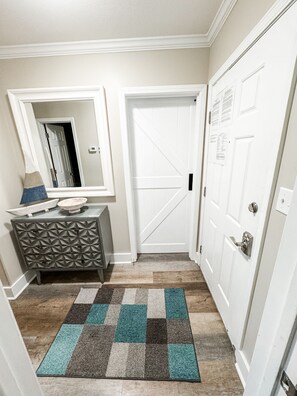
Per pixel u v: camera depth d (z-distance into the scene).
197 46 1.65
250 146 1.03
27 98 1.77
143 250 2.48
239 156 1.16
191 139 2.04
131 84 1.75
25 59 1.69
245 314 1.09
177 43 1.63
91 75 1.73
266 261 0.91
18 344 0.45
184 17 1.37
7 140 1.83
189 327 1.47
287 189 0.75
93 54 1.68
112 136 1.91
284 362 0.43
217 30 1.44
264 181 0.91
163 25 1.45
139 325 1.50
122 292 1.85
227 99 1.30
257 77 0.95
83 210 1.97
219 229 1.51
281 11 0.75
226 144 1.34
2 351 0.40
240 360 1.16
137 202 2.28
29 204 2.00
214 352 1.29
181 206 2.29
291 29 0.70
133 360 1.26
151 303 1.71
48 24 1.38
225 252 1.40
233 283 1.27
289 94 0.72
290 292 0.40
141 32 1.52
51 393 1.12
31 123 1.86
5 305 0.41
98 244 1.86
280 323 0.43
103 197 2.12
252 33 0.96
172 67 1.70
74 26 1.42
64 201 1.98
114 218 2.19
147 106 1.95
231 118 1.25
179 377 1.16
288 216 0.41
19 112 1.80
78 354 1.31
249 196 1.05
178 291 1.84
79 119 1.86
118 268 2.23
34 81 1.74
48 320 1.58
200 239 2.15
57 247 1.87
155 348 1.33
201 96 1.76
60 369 1.23
